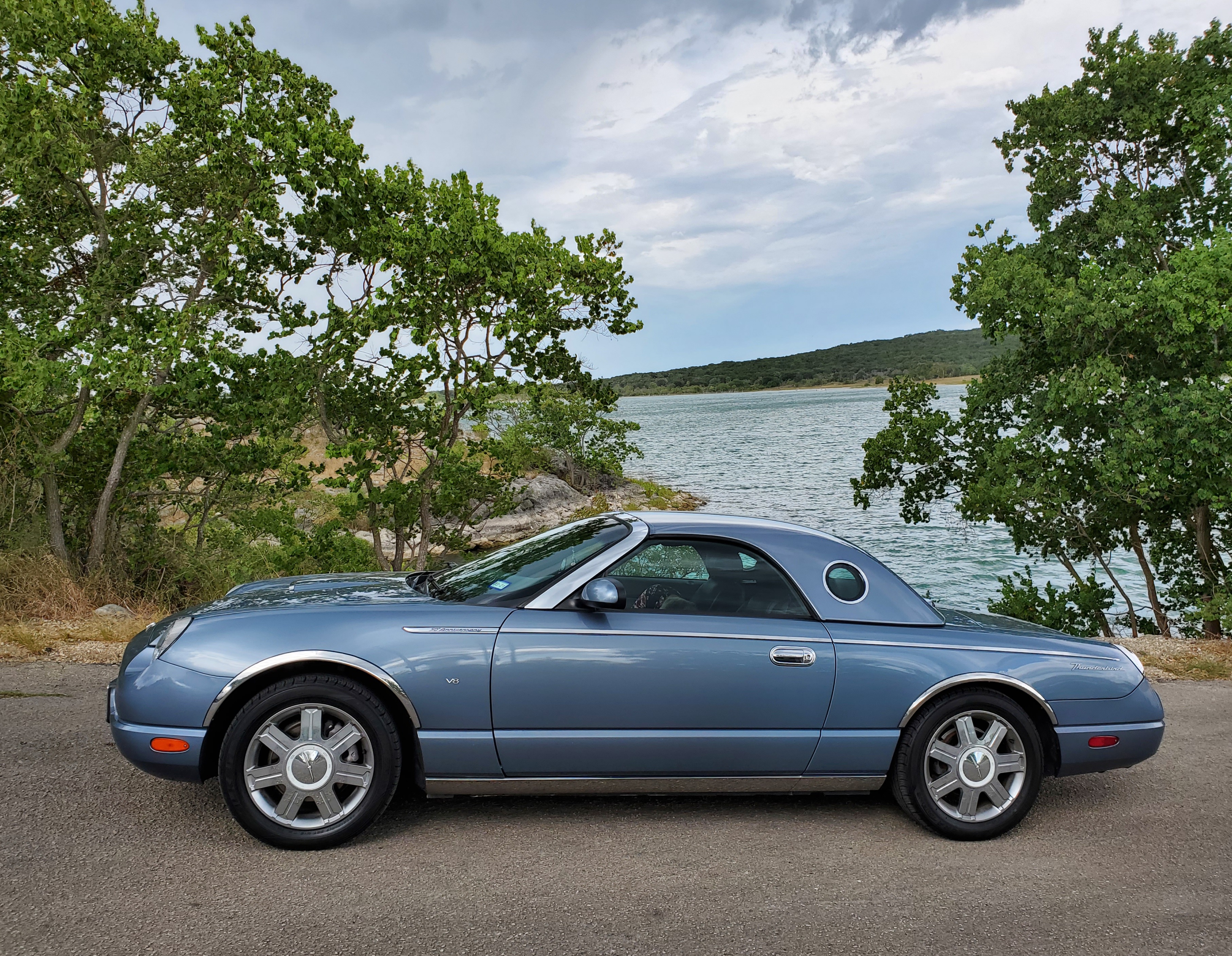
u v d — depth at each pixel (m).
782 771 4.09
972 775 4.15
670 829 4.08
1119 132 14.98
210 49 10.91
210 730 3.65
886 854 3.91
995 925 3.27
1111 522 14.76
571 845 3.83
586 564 4.13
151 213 10.82
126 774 4.39
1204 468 11.91
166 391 10.78
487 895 3.32
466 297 11.44
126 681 3.68
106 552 11.08
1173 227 15.10
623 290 12.18
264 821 3.59
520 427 27.98
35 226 10.48
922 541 29.89
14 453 9.70
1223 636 14.56
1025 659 4.31
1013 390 15.17
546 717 3.82
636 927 3.12
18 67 10.05
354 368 11.87
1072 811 4.60
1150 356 13.79
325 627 3.77
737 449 73.88
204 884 3.29
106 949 2.80
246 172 11.18
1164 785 5.04
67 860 3.43
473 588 4.25
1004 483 14.41
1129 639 9.55
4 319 9.59
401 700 3.71
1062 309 13.27
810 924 3.22
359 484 11.30
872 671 4.09
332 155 10.76
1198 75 14.13
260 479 12.65
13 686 5.92
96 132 10.47
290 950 2.85
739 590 4.22
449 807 4.22
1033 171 15.74
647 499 37.94
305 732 3.65
